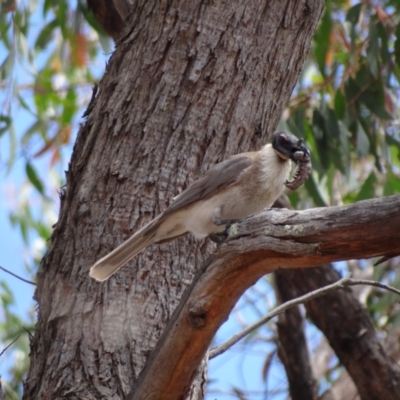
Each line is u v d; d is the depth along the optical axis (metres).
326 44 14.91
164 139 9.17
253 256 6.84
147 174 9.01
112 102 9.39
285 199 14.21
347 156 14.51
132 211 8.84
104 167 9.07
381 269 15.05
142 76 9.42
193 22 9.58
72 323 8.34
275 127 9.84
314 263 6.70
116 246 8.71
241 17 9.64
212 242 9.27
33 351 8.54
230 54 9.52
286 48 9.80
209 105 9.35
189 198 8.88
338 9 17.25
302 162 9.39
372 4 14.57
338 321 13.69
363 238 6.35
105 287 8.51
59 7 16.03
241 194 9.35
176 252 8.95
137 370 8.07
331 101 16.31
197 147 9.22
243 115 9.45
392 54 14.73
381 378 13.37
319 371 16.44
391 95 15.95
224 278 6.99
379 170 14.84
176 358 7.24
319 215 6.54
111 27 13.34
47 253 8.98
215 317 7.10
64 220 9.05
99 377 7.98
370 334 13.61
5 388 14.52
